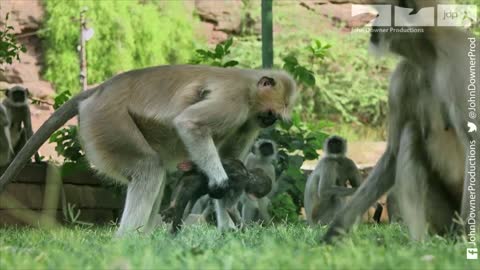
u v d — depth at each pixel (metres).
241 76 12.57
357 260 7.21
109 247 8.73
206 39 48.38
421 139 9.48
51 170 17.61
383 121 45.44
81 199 18.73
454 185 9.49
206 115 12.05
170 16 47.53
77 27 44.72
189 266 7.00
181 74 12.48
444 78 8.96
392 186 9.77
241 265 7.04
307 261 7.21
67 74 44.56
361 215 9.73
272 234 11.38
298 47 46.91
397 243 9.13
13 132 24.11
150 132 12.31
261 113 12.60
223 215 13.45
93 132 12.19
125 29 45.88
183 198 12.34
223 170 12.02
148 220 12.24
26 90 24.34
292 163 21.05
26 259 7.64
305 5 49.06
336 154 21.73
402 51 9.08
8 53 21.81
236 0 49.25
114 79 12.58
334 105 45.09
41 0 45.62
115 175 12.17
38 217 17.75
